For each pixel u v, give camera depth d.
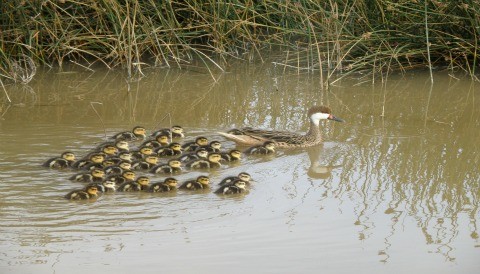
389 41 21.45
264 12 23.00
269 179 14.41
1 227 11.98
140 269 10.73
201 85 20.56
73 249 11.30
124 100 19.19
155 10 21.92
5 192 13.38
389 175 14.45
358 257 11.19
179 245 11.48
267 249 11.41
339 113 18.34
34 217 12.40
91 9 21.67
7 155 15.14
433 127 17.34
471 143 16.23
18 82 20.44
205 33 22.83
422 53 21.22
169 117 18.00
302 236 11.85
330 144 16.45
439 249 11.46
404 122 17.70
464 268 10.88
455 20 20.66
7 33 20.75
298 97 19.58
